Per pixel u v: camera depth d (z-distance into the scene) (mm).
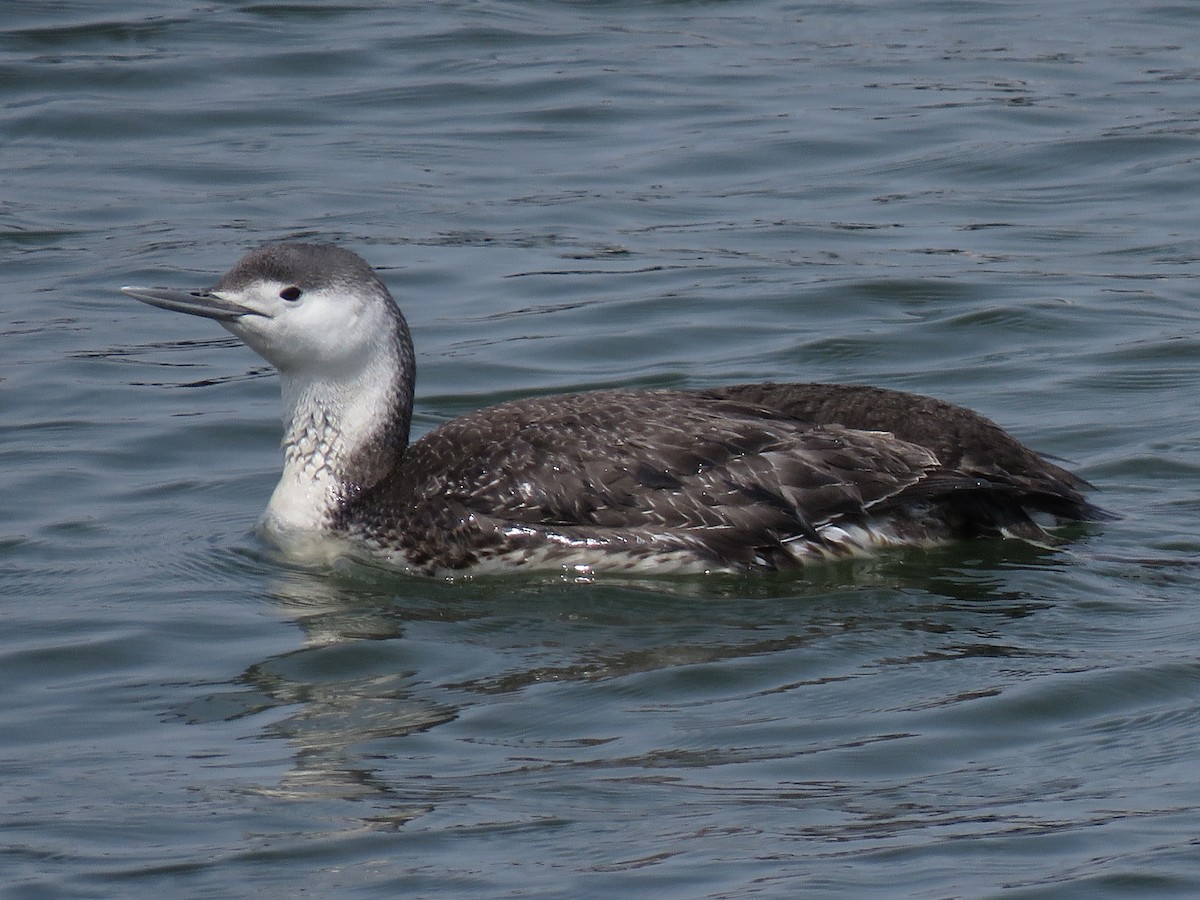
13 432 15711
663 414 12797
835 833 9102
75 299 18953
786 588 12320
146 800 9547
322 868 8867
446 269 19484
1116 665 10844
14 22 26984
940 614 11766
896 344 17312
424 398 16406
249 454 15391
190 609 12188
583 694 10719
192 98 24797
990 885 8570
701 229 20547
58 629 11828
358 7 28406
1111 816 9195
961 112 23891
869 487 12461
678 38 27344
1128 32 27438
